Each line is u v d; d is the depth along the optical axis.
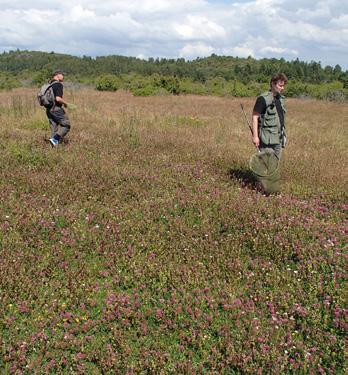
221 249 6.41
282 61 106.88
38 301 5.14
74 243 6.44
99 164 9.96
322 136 16.36
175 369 4.25
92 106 22.84
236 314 5.07
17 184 8.54
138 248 6.45
